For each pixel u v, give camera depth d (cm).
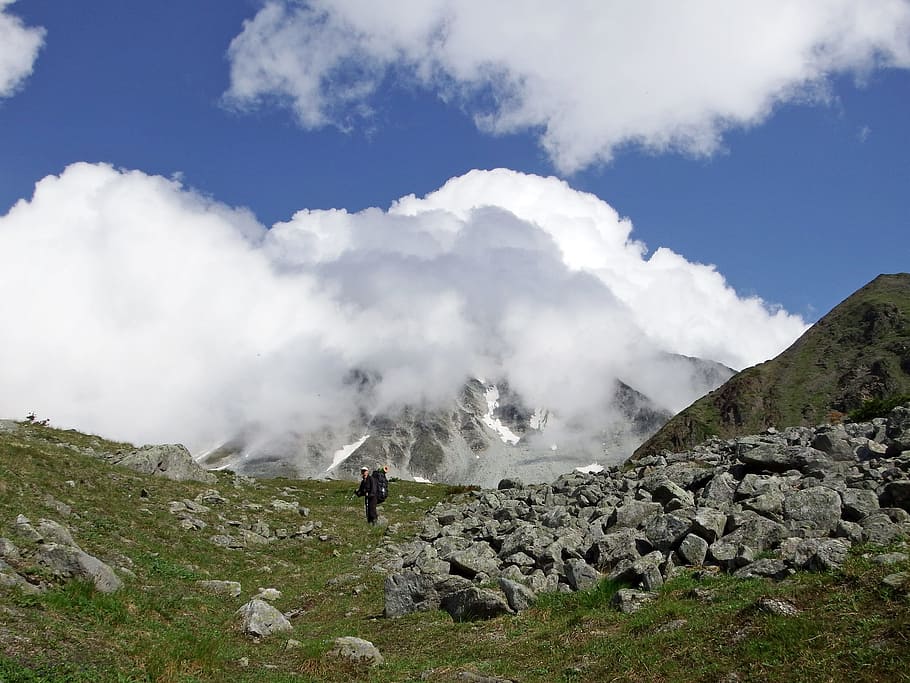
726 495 2220
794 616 1205
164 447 4109
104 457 3978
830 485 2020
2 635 1160
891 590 1179
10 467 2709
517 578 2027
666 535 1931
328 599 2333
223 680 1293
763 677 1060
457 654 1579
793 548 1616
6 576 1429
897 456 2272
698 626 1323
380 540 3497
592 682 1246
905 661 973
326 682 1384
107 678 1125
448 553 2620
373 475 3744
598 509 2595
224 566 2648
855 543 1570
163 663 1251
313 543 3344
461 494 5322
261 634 1714
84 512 2542
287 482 6028
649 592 1662
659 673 1193
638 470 3512
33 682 1024
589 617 1612
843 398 15588
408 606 2023
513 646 1556
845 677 991
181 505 3228
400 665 1520
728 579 1598
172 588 2055
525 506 3275
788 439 3089
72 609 1410
